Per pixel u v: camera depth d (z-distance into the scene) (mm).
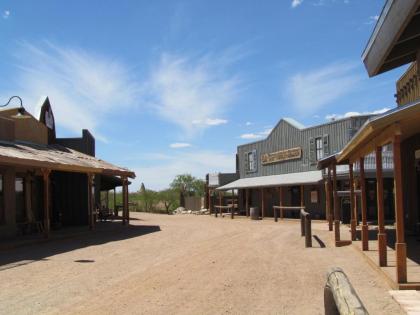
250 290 9648
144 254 15195
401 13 9320
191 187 63062
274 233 21734
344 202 27078
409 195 17531
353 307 3910
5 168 20188
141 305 8531
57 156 22062
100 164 25516
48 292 9625
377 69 12656
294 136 35719
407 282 8930
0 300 8984
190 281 10625
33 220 22578
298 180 32375
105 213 33969
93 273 11758
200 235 21656
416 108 8625
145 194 57719
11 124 21906
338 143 31078
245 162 42656
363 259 12961
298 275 11109
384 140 9984
